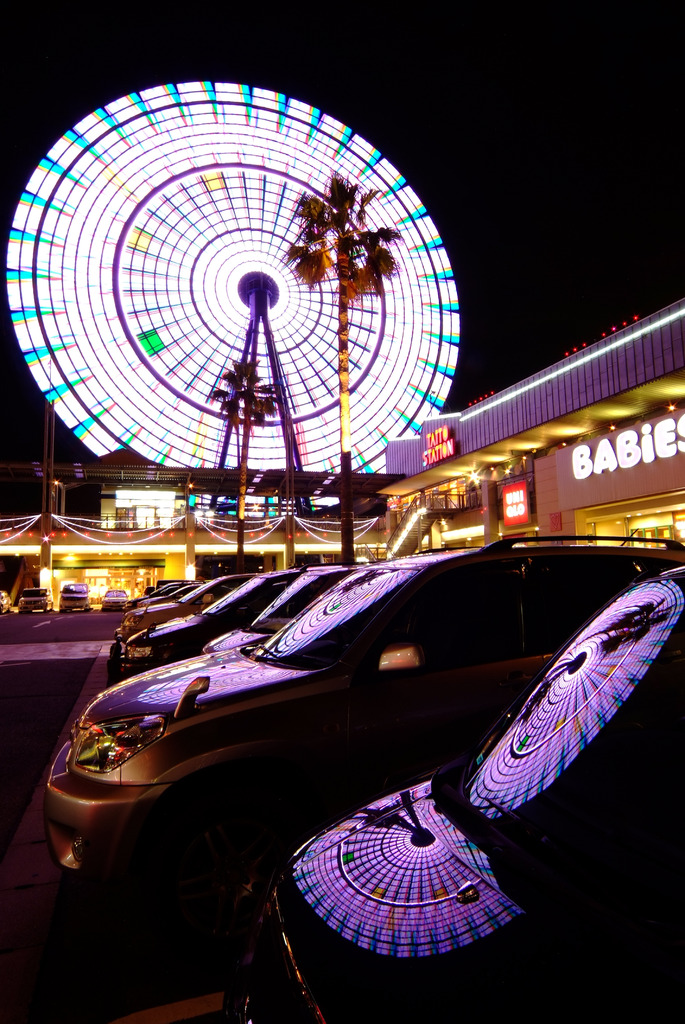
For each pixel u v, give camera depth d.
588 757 1.63
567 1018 0.95
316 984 1.17
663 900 1.14
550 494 28.30
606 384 24.70
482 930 1.18
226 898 2.62
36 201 61.50
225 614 8.01
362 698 2.87
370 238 17.31
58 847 2.73
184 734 2.68
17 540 42.12
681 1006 0.92
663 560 3.72
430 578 3.27
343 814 1.89
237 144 72.94
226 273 69.00
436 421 38.56
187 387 64.12
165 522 45.50
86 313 60.97
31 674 11.16
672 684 1.79
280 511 48.25
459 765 1.96
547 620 3.36
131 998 2.43
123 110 67.50
